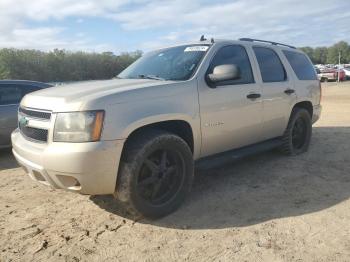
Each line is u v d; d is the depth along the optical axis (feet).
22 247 11.94
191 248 11.51
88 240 12.24
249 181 17.24
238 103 16.34
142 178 13.12
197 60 15.57
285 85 19.52
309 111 22.45
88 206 14.96
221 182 17.21
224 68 14.73
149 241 12.04
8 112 23.97
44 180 12.94
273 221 13.08
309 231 12.25
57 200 15.78
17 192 17.03
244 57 17.60
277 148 21.16
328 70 124.26
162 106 13.44
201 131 14.90
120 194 12.68
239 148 17.48
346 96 65.51
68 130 11.94
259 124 17.84
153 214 13.29
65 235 12.62
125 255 11.28
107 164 12.03
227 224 13.00
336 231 12.19
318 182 16.87
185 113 14.14
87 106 11.94
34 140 13.10
